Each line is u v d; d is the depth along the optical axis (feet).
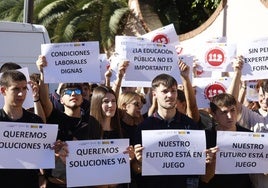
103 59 24.86
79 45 20.84
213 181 19.21
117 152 17.88
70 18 60.90
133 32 59.98
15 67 21.45
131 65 21.70
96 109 18.30
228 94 19.30
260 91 20.54
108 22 59.47
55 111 20.18
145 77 21.76
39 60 20.70
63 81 20.65
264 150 18.56
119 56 21.83
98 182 17.74
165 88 18.03
